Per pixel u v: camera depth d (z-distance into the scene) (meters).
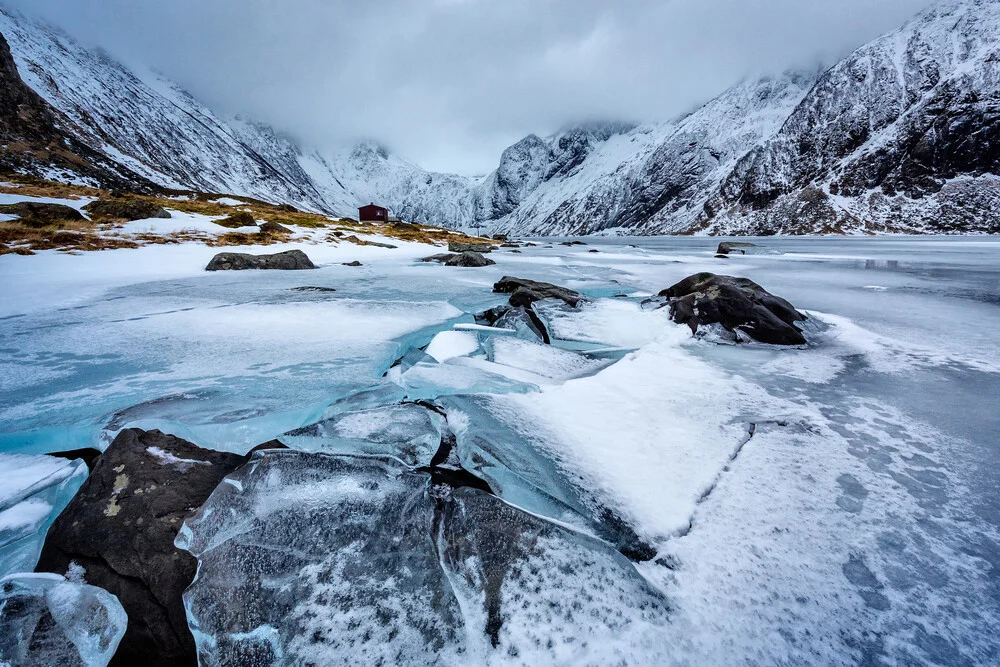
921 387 4.96
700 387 4.96
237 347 5.79
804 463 3.34
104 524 2.60
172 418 3.63
